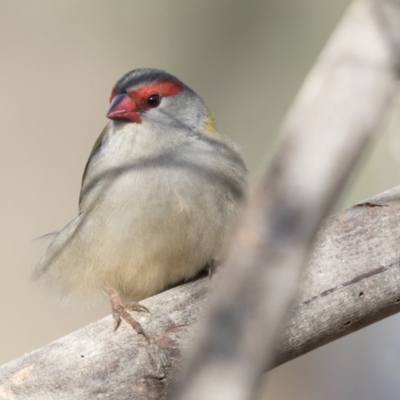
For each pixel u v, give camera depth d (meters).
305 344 7.87
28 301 13.88
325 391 15.51
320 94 4.09
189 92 10.07
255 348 3.70
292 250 3.82
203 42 17.88
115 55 17.00
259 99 17.70
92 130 15.83
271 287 3.77
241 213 9.52
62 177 15.08
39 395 7.57
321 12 17.69
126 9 17.39
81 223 9.56
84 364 7.71
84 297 9.86
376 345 15.36
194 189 9.23
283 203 3.91
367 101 4.04
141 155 9.53
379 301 7.97
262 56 17.86
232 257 3.85
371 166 13.91
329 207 3.93
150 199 9.20
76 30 16.84
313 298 7.82
